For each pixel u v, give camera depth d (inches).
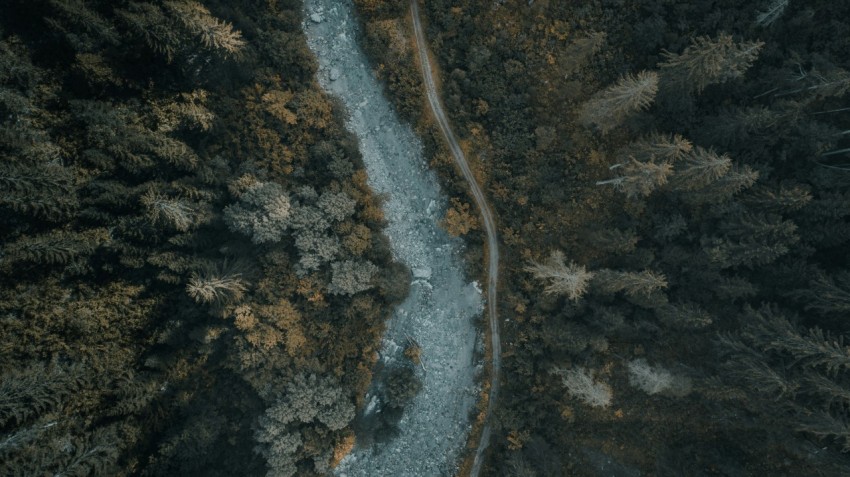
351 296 2527.1
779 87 2158.0
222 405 2413.9
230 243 2348.7
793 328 1994.3
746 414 2202.3
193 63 2209.6
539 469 2432.3
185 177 2222.0
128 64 2096.5
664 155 1993.1
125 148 2033.7
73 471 1878.7
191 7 2095.2
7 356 1930.4
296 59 2503.7
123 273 2146.9
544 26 2406.5
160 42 2044.8
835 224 2084.2
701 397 2311.8
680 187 2050.9
